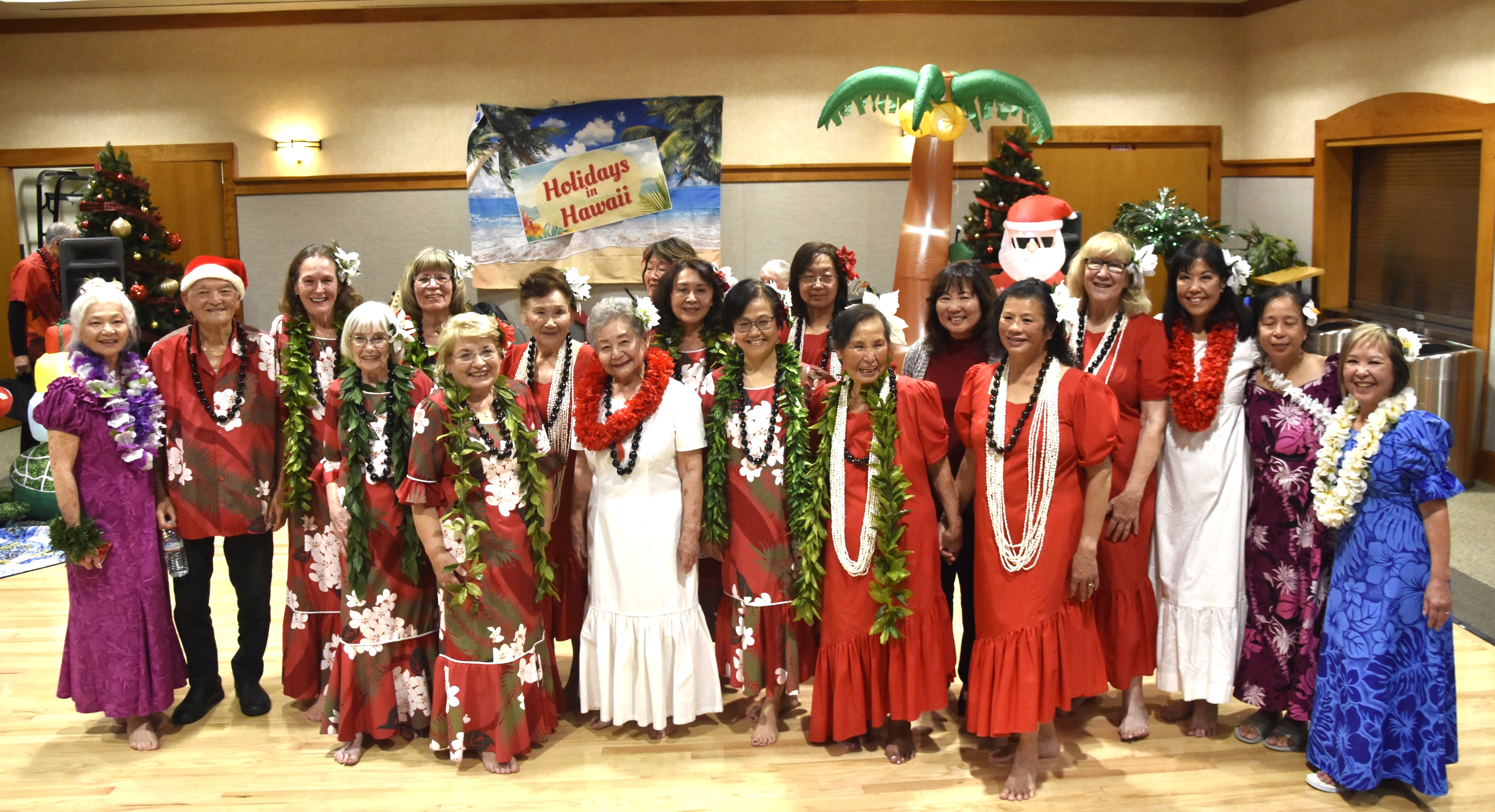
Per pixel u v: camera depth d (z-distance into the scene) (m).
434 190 8.59
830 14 8.42
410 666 3.54
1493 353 6.42
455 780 3.38
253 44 8.44
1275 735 3.50
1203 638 3.46
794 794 3.26
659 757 3.50
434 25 8.40
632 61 8.43
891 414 3.23
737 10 8.38
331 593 3.71
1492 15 6.23
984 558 3.20
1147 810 3.14
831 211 8.66
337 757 3.51
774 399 3.43
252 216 8.60
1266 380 3.40
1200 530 3.43
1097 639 3.29
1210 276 3.35
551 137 8.42
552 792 3.30
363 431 3.36
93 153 8.54
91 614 3.54
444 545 3.30
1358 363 3.10
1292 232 8.26
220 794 3.33
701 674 3.57
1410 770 3.12
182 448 3.62
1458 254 6.86
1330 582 3.28
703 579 3.85
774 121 8.53
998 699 3.16
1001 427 3.16
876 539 3.30
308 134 8.52
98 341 3.51
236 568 3.79
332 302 3.65
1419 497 3.03
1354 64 7.43
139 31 8.43
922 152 6.82
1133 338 3.43
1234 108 8.81
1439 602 3.05
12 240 8.68
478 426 3.28
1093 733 3.63
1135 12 8.59
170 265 6.73
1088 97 8.66
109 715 3.56
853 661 3.37
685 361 3.77
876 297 3.27
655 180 8.49
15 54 8.45
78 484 3.50
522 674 3.42
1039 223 5.09
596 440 3.38
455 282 3.87
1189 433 3.43
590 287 8.49
